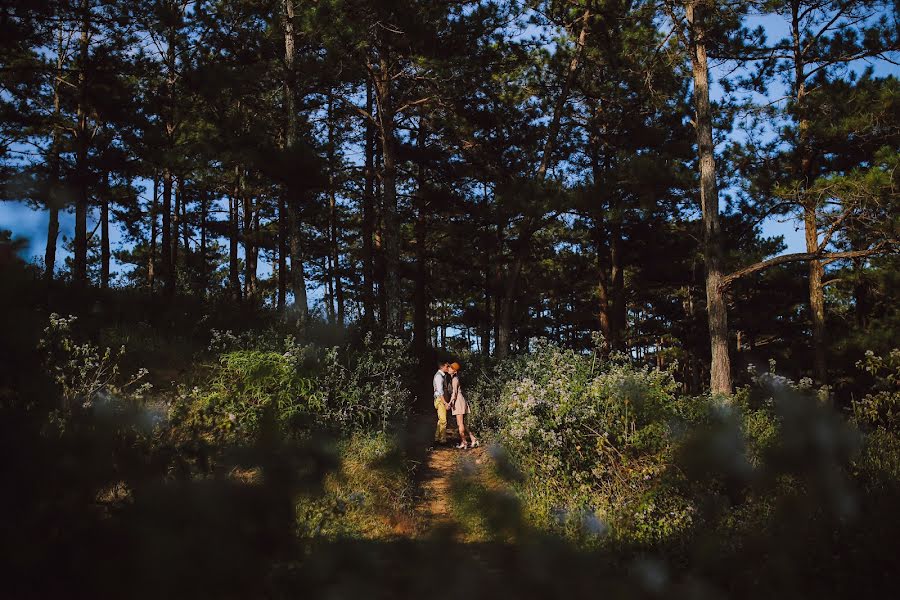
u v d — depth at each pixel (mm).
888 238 11273
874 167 11562
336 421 8508
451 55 15422
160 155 16172
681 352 29328
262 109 16109
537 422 7273
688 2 12562
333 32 13945
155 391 8664
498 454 8859
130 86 17109
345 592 4168
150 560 2783
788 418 6434
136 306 13609
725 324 12297
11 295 2301
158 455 3176
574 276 27859
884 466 5906
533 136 18625
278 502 4145
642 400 7059
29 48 15188
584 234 21109
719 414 6996
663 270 22312
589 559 5477
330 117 18141
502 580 5020
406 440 9609
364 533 5746
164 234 18359
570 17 17312
